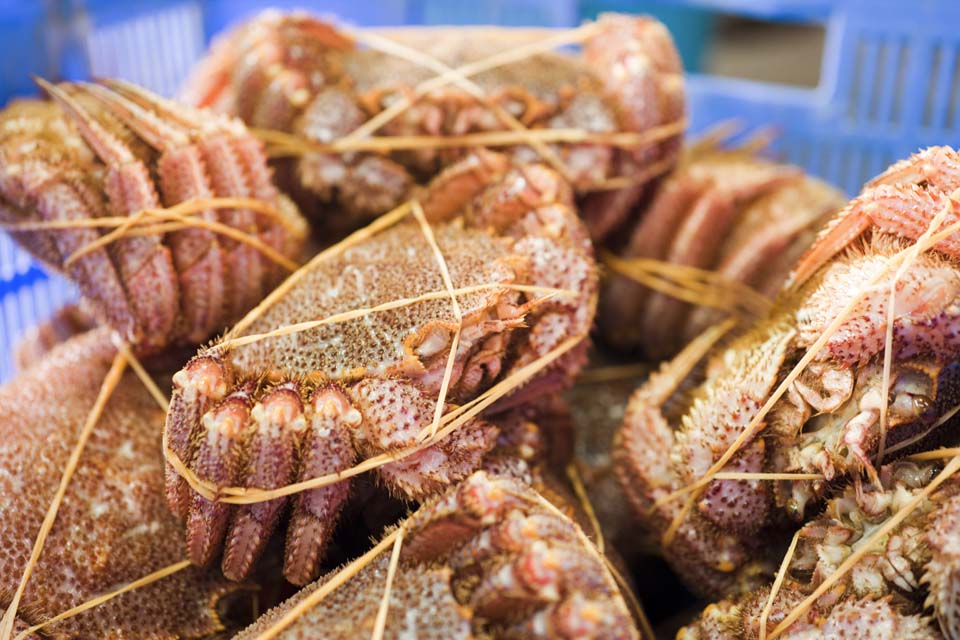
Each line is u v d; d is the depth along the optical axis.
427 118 0.54
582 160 0.54
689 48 0.88
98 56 0.69
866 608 0.39
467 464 0.42
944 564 0.37
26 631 0.42
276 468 0.40
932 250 0.40
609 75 0.56
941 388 0.41
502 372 0.44
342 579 0.39
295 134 0.54
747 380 0.42
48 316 0.60
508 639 0.36
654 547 0.52
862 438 0.40
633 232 0.59
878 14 0.68
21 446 0.46
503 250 0.45
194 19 0.77
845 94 0.70
